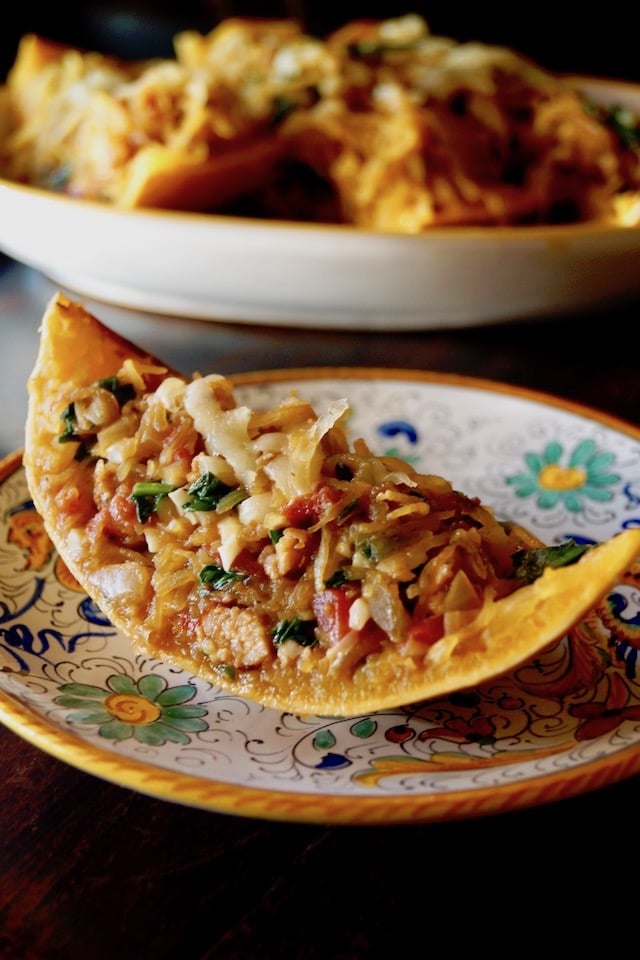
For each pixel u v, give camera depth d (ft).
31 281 2.76
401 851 1.51
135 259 2.49
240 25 3.54
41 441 1.75
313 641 1.58
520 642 1.52
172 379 1.72
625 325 2.56
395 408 2.11
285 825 1.53
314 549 1.60
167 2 5.03
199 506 1.63
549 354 2.47
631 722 1.57
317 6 5.01
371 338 2.54
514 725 1.59
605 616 1.73
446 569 1.55
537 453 2.04
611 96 3.38
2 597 1.73
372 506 1.60
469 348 2.50
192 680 1.65
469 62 3.08
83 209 2.45
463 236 2.37
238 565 1.61
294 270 2.44
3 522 1.82
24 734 1.50
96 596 1.68
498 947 1.43
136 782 1.44
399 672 1.54
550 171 2.94
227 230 2.41
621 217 2.87
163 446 1.68
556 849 1.51
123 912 1.46
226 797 1.43
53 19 5.01
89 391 1.74
